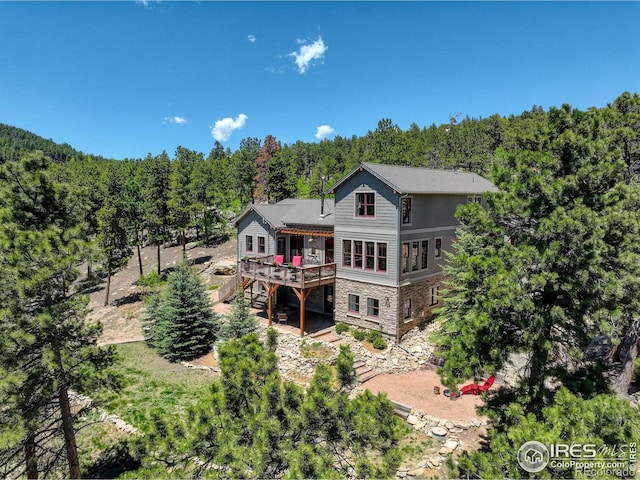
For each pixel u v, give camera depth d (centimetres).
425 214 2225
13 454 1166
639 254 948
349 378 836
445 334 1764
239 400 805
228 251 4497
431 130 8481
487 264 1030
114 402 1720
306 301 2639
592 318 965
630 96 1642
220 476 677
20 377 1077
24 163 1250
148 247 5238
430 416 1477
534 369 1110
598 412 733
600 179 998
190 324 2216
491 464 736
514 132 1235
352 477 755
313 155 9938
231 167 6731
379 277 2119
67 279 1182
